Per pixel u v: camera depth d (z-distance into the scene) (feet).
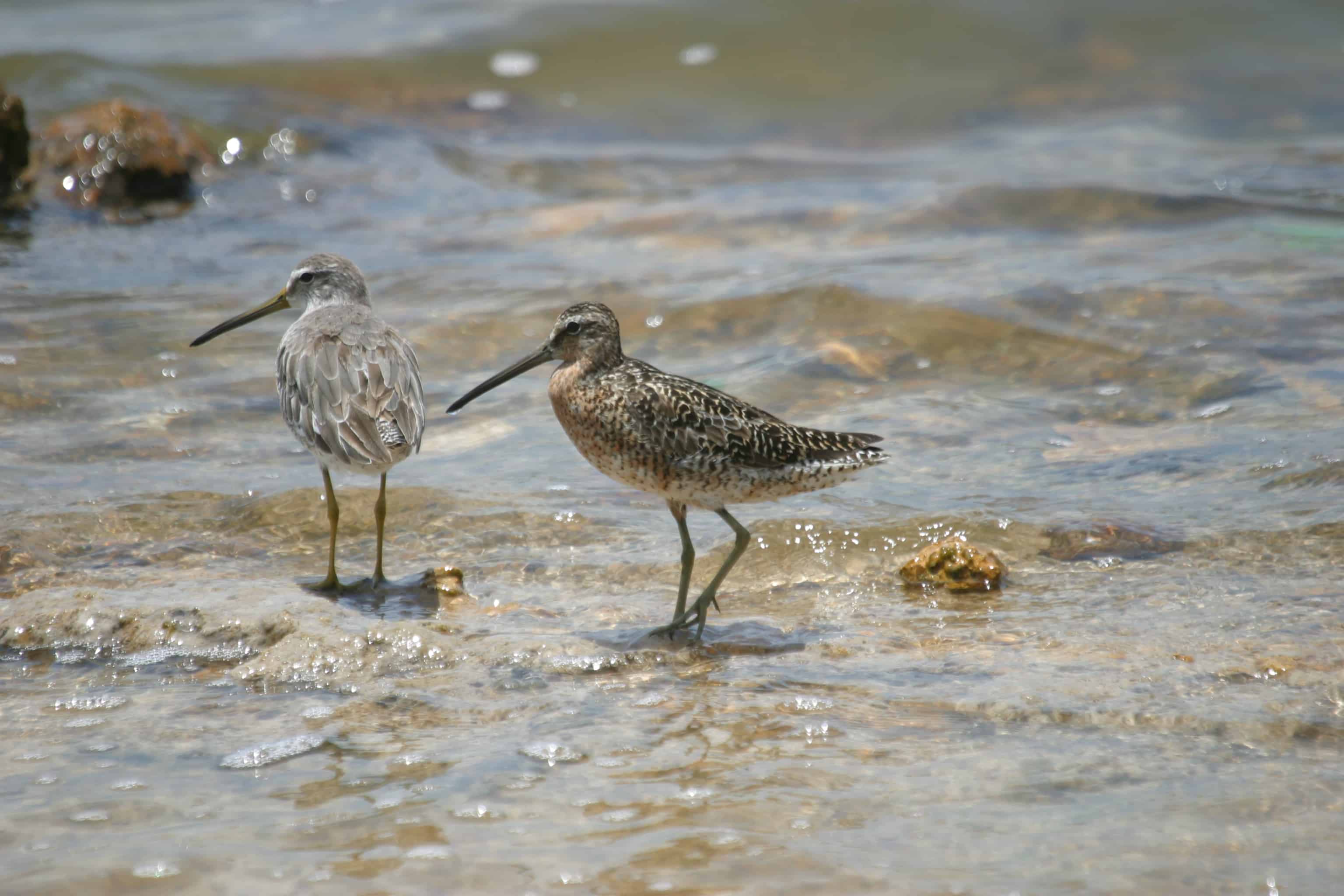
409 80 100.68
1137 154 88.22
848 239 68.59
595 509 41.68
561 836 22.91
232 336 55.67
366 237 69.97
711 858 22.12
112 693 29.32
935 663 30.17
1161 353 52.13
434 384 52.13
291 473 44.19
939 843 22.45
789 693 28.76
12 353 52.21
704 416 33.24
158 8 111.65
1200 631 31.35
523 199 78.64
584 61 106.63
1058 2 116.26
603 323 35.32
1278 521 38.11
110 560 37.65
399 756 26.03
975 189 73.72
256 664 30.27
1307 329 53.16
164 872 21.84
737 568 37.60
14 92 85.97
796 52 109.19
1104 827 22.81
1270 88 104.42
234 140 82.79
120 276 62.34
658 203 76.23
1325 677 28.37
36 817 23.67
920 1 114.93
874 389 50.90
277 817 23.67
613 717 27.73
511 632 32.24
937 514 39.47
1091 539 37.65
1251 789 23.99
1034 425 47.26
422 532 40.19
